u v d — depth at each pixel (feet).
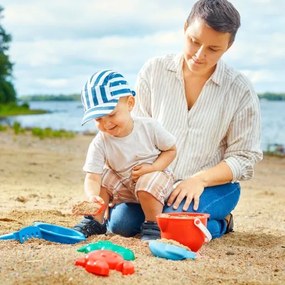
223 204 13.26
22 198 17.98
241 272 10.18
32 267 9.59
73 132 59.88
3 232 12.85
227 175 13.17
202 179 13.04
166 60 13.96
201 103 13.56
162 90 13.88
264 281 9.74
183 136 13.65
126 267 9.50
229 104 13.53
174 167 13.64
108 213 13.50
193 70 12.69
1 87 122.83
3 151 33.99
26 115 124.16
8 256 10.23
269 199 20.77
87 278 9.17
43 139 46.85
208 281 9.53
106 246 10.52
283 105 233.35
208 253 11.60
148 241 11.78
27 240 11.60
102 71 12.50
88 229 12.51
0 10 68.95
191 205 12.73
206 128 13.58
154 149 12.87
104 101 12.01
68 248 11.05
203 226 11.36
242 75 13.79
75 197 19.11
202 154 13.67
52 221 14.30
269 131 70.69
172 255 10.60
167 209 12.72
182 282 9.37
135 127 12.75
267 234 14.14
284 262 11.18
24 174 24.40
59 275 9.20
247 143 13.48
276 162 37.70
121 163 12.79
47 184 22.02
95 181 12.78
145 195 12.32
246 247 12.53
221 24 11.98
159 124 12.94
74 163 29.89
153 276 9.52
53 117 113.60
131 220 13.05
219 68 13.55
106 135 12.75
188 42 12.50
